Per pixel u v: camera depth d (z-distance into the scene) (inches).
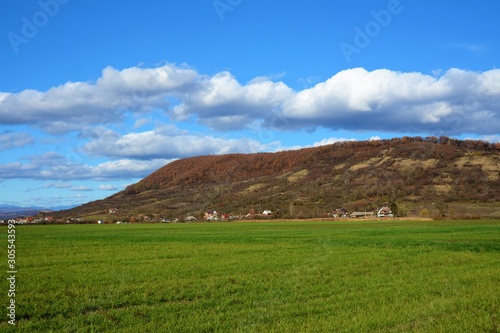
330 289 926.4
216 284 983.0
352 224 4109.3
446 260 1411.2
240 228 3722.9
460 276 1079.0
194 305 791.7
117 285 981.8
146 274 1135.0
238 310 756.6
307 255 1571.1
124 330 637.9
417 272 1157.1
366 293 876.6
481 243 1968.5
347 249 1787.6
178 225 4643.2
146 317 714.2
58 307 775.1
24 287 956.6
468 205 5600.4
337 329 633.6
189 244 2116.1
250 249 1817.2
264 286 959.0
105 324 672.4
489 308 743.1
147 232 3245.6
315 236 2610.7
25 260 1450.5
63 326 669.9
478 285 952.3
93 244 2133.4
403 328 631.2
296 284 981.8
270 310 751.1
